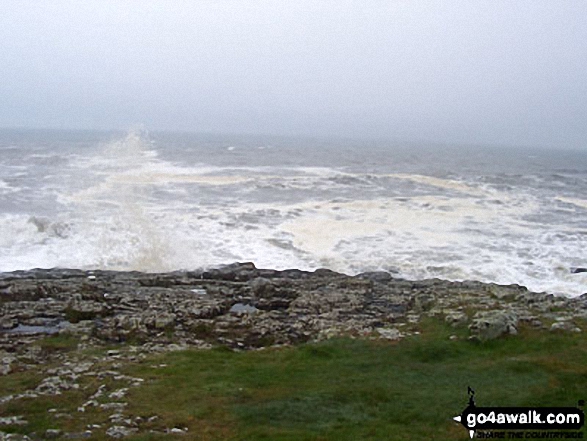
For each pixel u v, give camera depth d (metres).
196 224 32.19
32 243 27.30
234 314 18.83
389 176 59.66
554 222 37.75
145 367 13.65
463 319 17.03
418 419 10.80
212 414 10.85
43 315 18.03
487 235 32.66
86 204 36.53
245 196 42.69
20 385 12.44
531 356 14.21
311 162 83.69
